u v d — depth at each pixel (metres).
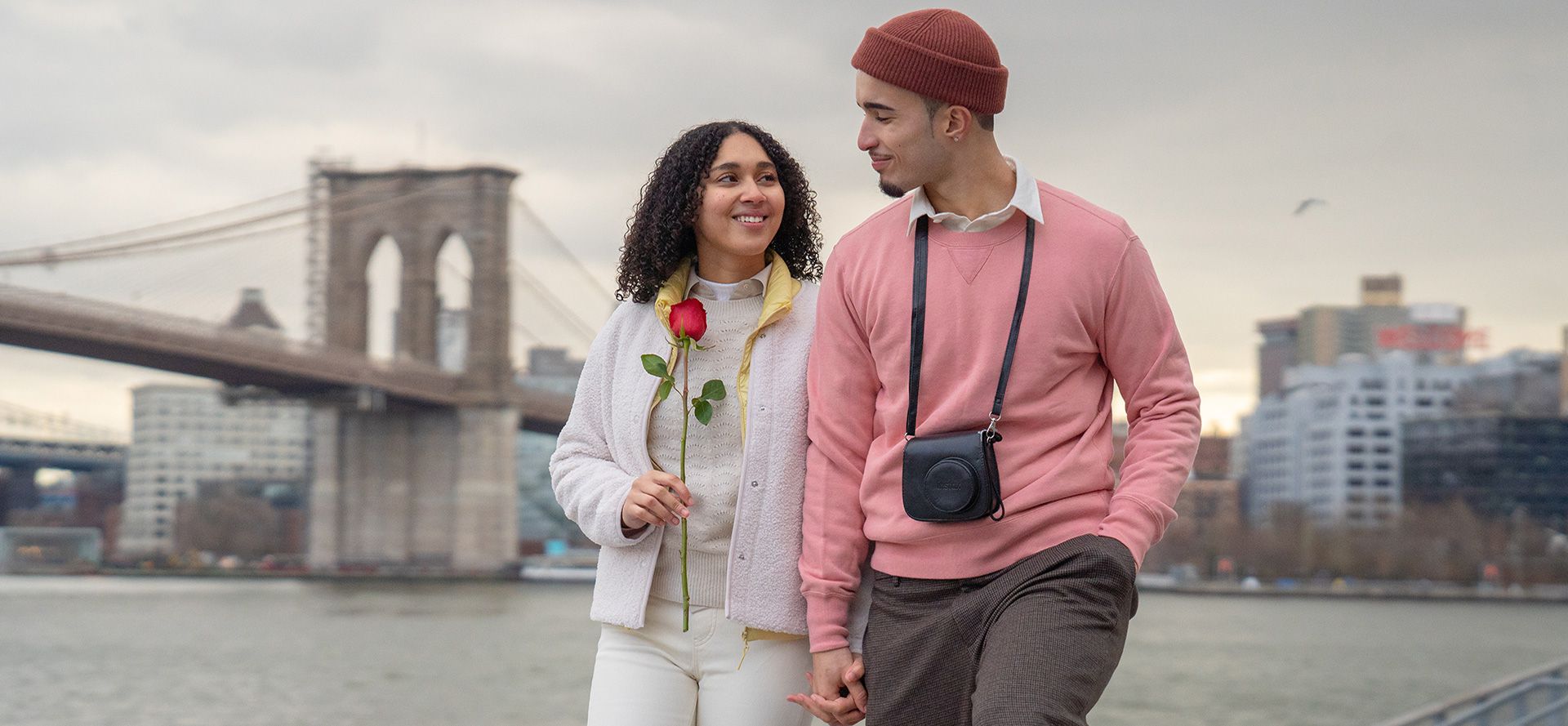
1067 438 2.03
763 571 2.28
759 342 2.35
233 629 40.38
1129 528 1.96
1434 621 65.31
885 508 2.09
